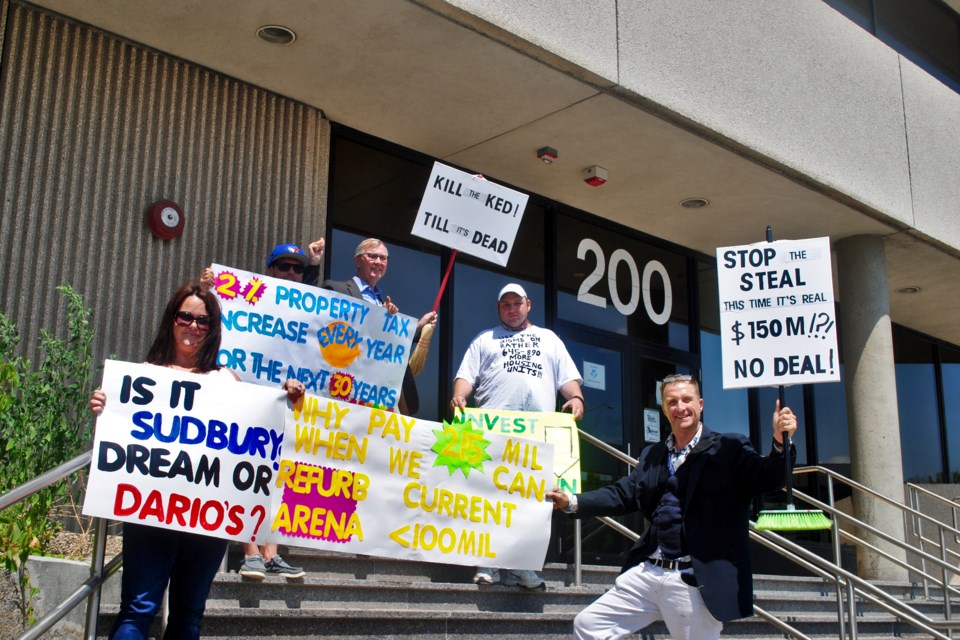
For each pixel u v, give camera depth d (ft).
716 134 25.76
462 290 28.17
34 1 19.97
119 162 20.98
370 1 19.90
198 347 12.76
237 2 19.95
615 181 28.91
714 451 14.06
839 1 33.22
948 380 46.83
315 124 24.67
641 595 14.19
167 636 11.94
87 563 14.85
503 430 19.07
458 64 22.41
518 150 26.96
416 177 27.68
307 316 17.06
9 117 19.58
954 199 34.01
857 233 32.83
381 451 15.66
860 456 32.04
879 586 28.99
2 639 14.33
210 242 22.13
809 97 28.84
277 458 12.85
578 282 31.14
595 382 30.91
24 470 14.69
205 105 22.56
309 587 16.48
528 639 17.44
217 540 12.37
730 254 18.10
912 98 33.12
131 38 21.43
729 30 26.61
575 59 22.41
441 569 20.04
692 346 34.35
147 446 12.04
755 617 21.57
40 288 19.43
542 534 16.87
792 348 17.46
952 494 37.60
